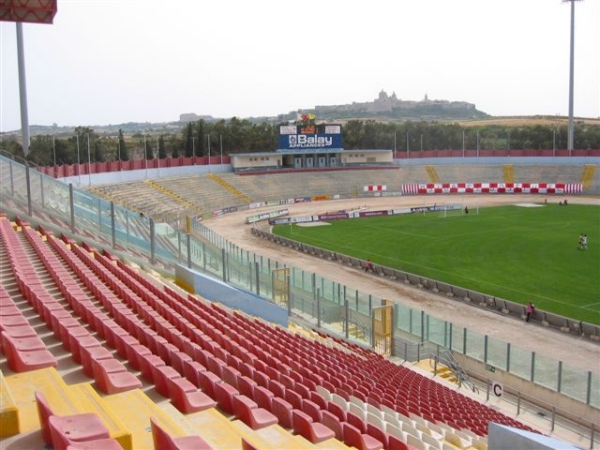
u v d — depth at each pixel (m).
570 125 111.38
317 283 35.16
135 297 16.02
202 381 10.20
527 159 110.06
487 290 40.09
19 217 24.05
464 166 111.00
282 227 71.69
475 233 62.50
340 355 22.23
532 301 37.25
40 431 6.21
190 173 94.50
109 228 26.34
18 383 7.67
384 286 42.28
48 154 97.81
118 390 8.24
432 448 11.83
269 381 12.12
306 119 106.44
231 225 74.25
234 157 101.81
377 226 70.00
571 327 31.84
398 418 14.55
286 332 23.52
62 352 10.20
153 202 75.38
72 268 18.52
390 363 24.72
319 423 10.16
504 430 10.77
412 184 105.19
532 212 78.38
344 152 109.12
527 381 23.73
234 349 15.02
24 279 14.42
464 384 24.91
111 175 78.00
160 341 12.09
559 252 51.62
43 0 37.69
